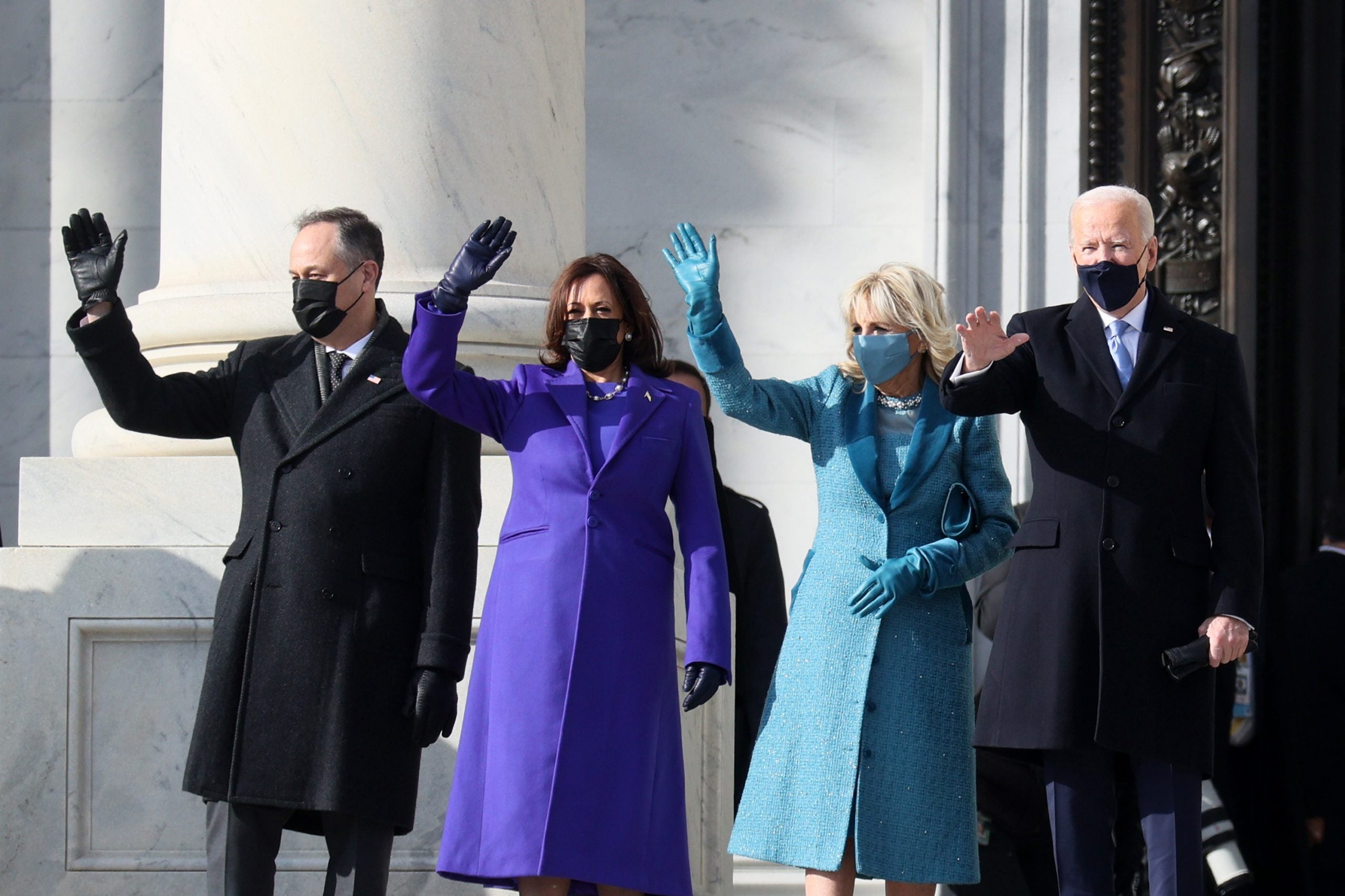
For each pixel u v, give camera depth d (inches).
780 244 1274.6
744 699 963.3
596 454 679.1
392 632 678.5
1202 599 684.7
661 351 716.0
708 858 901.8
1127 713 665.0
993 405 701.3
